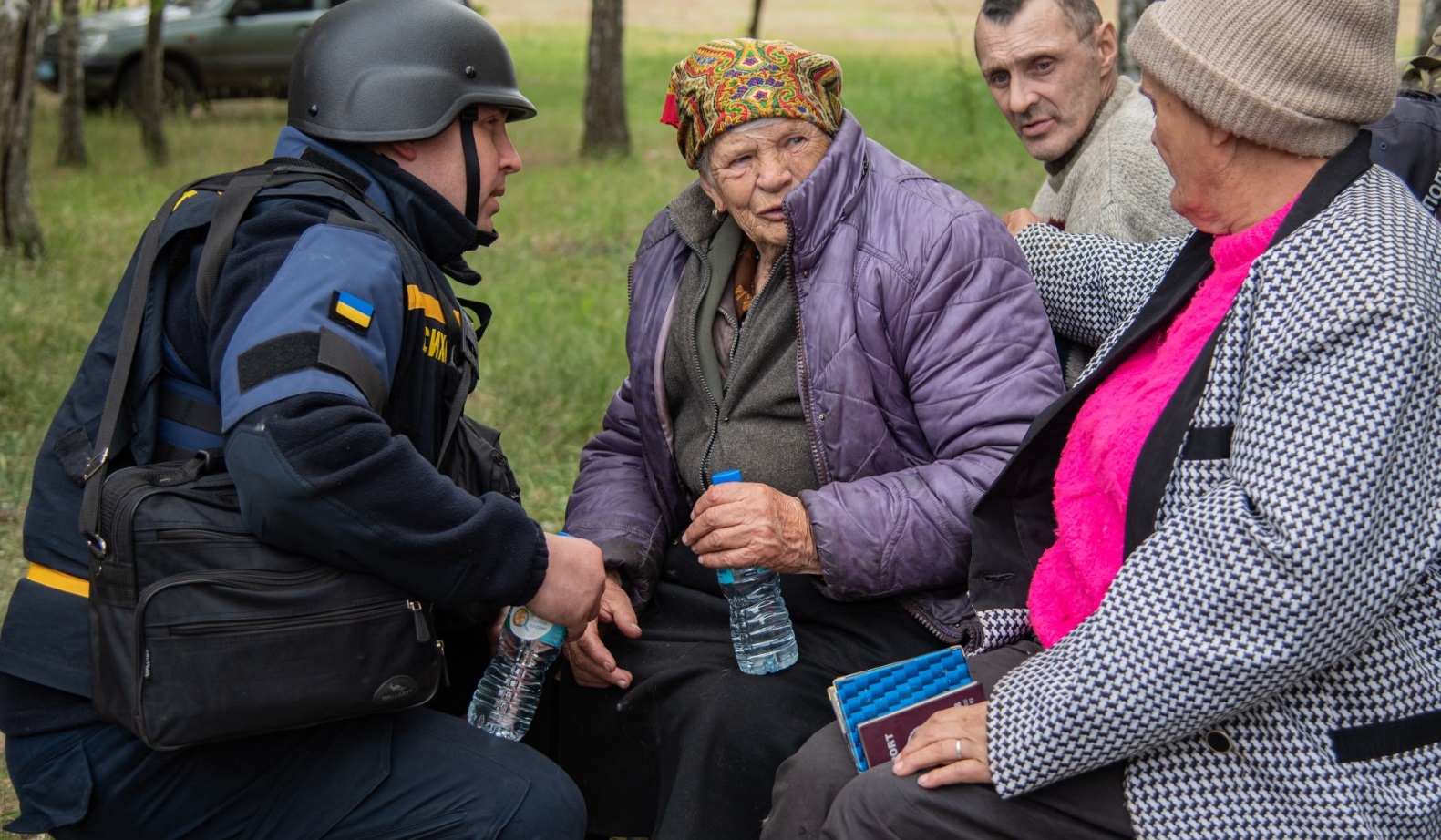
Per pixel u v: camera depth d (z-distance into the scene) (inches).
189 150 511.5
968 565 93.2
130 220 376.2
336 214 81.3
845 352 95.5
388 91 85.9
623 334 244.5
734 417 100.3
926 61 820.6
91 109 608.4
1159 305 81.2
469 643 101.7
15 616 81.7
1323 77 69.2
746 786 91.4
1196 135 73.4
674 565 106.4
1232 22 70.2
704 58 96.4
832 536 91.7
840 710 83.4
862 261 95.6
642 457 110.8
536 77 775.7
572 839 83.0
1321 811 69.6
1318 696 70.3
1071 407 83.7
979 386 94.0
